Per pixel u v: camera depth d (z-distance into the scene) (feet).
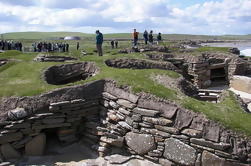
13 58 65.57
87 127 37.96
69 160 33.65
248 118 30.91
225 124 28.99
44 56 63.52
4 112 34.40
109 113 37.76
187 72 81.82
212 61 83.82
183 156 30.66
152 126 33.19
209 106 32.89
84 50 105.19
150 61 62.64
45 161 33.32
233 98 39.78
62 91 37.14
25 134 34.45
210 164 29.12
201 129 29.94
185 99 33.53
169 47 104.88
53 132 38.68
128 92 36.09
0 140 32.91
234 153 28.02
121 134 35.53
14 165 32.27
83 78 50.16
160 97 33.65
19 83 40.70
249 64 82.58
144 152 33.37
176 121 31.73
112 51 92.53
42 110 35.58
